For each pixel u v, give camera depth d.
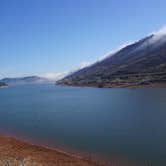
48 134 39.16
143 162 24.81
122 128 41.41
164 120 47.03
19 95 157.50
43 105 88.06
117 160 25.75
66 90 194.50
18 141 34.78
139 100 88.38
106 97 110.06
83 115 58.91
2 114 66.81
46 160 25.36
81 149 30.16
